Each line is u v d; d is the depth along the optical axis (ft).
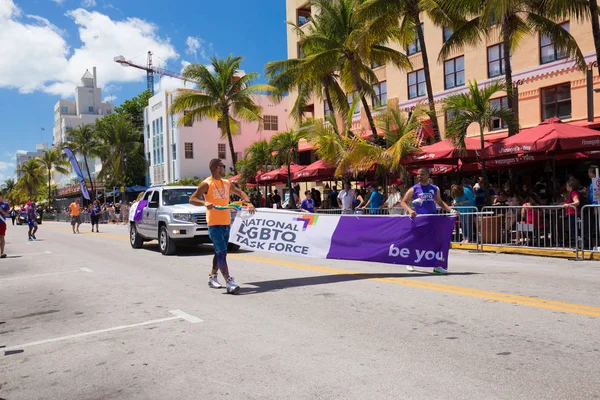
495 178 69.56
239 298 21.68
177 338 16.10
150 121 188.75
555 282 23.29
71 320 19.63
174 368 13.33
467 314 17.31
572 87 64.59
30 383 12.94
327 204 71.72
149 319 18.85
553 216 34.24
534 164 58.08
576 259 32.22
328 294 21.58
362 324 16.61
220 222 23.02
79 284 28.48
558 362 12.42
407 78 90.17
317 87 81.00
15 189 342.85
